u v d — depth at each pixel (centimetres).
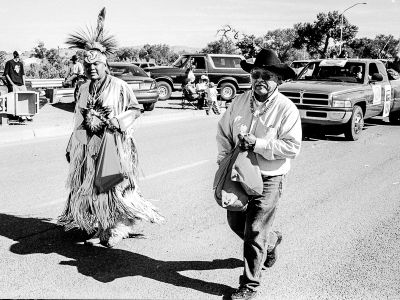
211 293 405
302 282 430
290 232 558
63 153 1009
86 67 469
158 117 1667
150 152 1029
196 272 445
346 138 1235
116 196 472
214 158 968
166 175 819
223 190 382
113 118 464
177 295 400
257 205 385
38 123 1390
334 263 473
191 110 1889
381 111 1361
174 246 506
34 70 4022
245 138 375
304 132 1354
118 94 475
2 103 1329
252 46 4056
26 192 696
